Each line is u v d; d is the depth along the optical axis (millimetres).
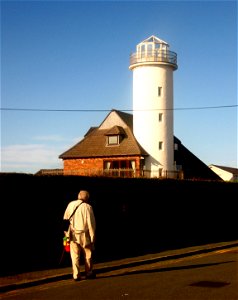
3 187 14398
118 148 47594
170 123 49000
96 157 48219
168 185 23156
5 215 14414
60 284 11852
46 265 14391
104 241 18688
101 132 50438
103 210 18719
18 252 14750
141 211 21109
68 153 49594
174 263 15570
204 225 25938
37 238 15398
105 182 18891
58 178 16312
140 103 48438
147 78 48250
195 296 9969
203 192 26016
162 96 48375
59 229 16141
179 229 23812
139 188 21031
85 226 12250
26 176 15148
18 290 11172
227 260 16078
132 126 50156
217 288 10836
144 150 47625
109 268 14164
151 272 13477
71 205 12398
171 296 9992
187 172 53656
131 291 10562
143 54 48531
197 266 14625
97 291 10656
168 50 48938
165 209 22859
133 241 20422
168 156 48469
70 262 15086
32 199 15297
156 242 20844
